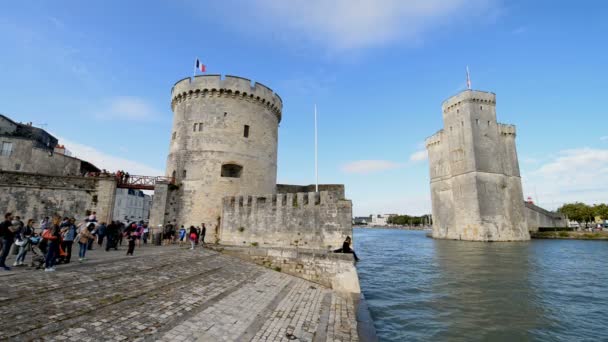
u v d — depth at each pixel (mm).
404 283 21422
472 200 56281
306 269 16391
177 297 9445
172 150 29000
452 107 62656
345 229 18594
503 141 61656
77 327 6242
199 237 24484
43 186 24141
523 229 57750
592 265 27734
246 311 9789
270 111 31031
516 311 14414
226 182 26766
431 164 70062
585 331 11969
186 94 28641
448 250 42625
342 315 11266
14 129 36719
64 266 10633
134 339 6324
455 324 12680
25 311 6383
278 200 21703
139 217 72812
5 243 9656
